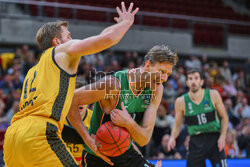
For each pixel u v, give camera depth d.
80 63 12.30
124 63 13.73
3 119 9.08
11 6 15.27
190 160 6.09
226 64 16.08
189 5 20.11
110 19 16.34
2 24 14.00
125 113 3.37
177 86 13.51
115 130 3.35
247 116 12.43
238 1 22.19
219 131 6.04
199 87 6.04
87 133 3.42
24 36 14.36
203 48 18.23
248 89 15.38
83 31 15.32
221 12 20.75
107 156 3.56
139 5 17.95
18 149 2.84
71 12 16.16
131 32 16.31
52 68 2.98
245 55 19.30
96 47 2.84
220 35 19.05
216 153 5.93
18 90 11.07
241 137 9.57
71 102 3.30
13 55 12.60
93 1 17.16
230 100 12.62
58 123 2.99
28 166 2.84
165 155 8.75
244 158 7.31
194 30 18.50
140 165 3.69
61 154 2.91
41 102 2.92
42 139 2.83
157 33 16.95
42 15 15.22
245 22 20.98
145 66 3.43
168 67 3.38
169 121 10.05
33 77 3.07
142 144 3.57
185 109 6.16
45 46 3.33
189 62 15.30
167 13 19.12
